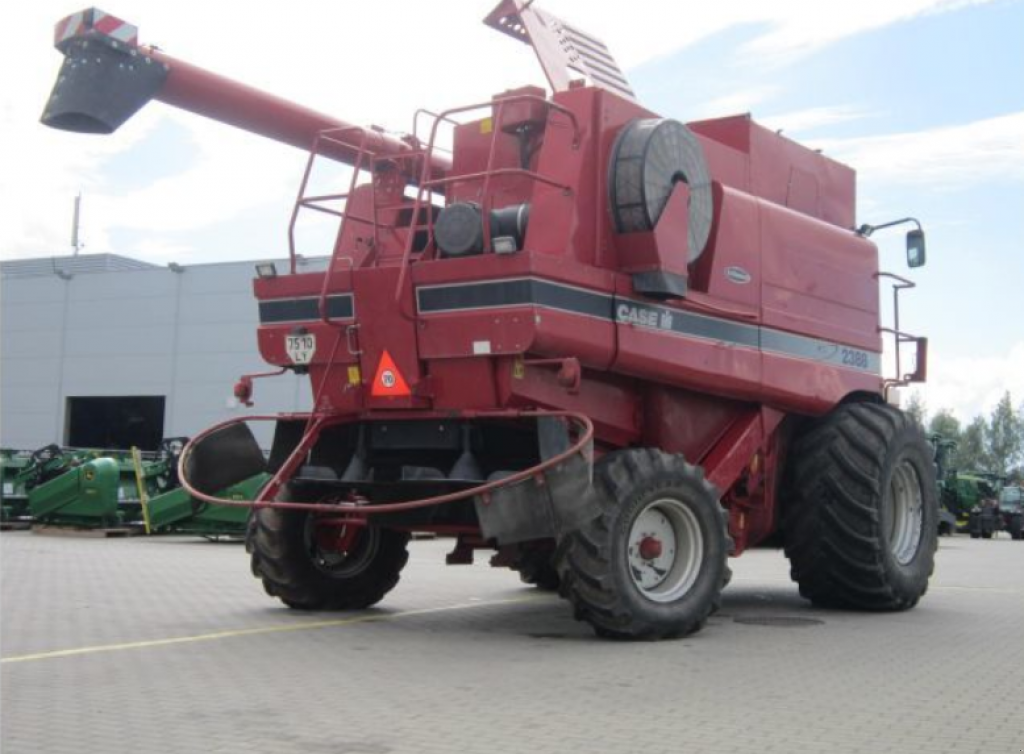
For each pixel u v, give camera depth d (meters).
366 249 8.39
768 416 8.77
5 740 4.55
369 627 7.86
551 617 8.48
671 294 7.41
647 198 7.22
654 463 7.21
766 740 4.60
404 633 7.56
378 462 8.03
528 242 7.20
